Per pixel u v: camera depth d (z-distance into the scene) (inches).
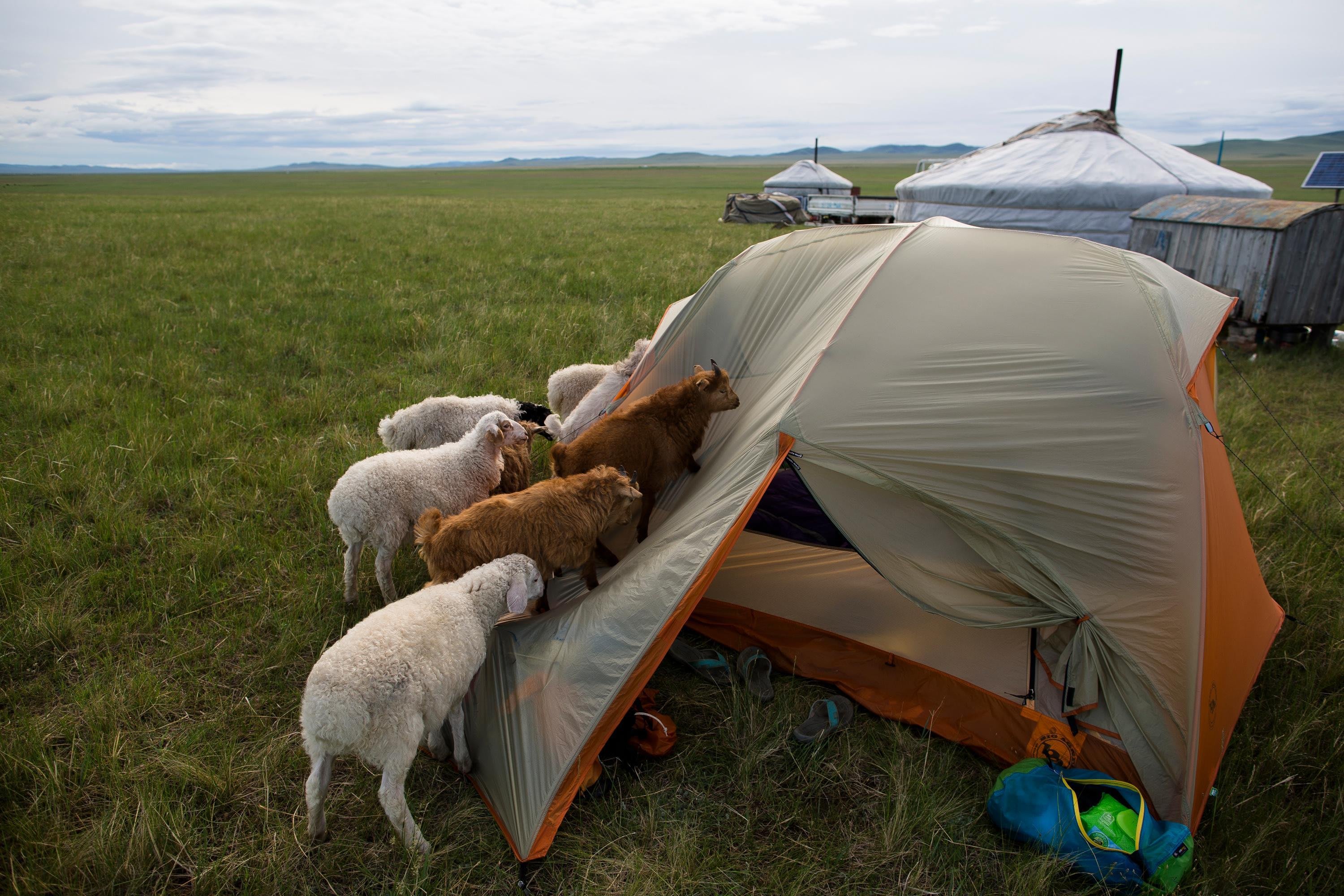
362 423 286.2
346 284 531.8
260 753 139.7
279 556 196.2
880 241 178.1
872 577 170.1
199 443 251.3
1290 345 414.6
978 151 740.0
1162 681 130.0
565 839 127.3
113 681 153.9
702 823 131.0
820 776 139.9
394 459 184.9
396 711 113.6
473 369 344.8
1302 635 178.1
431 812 132.3
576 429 249.8
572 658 135.0
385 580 180.1
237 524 210.2
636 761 142.1
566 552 158.6
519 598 135.2
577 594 172.6
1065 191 577.6
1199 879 119.1
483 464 198.2
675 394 189.0
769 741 147.1
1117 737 133.6
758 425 155.0
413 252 697.6
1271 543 213.6
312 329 406.0
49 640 163.8
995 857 125.2
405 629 121.0
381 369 347.3
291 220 1040.8
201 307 447.5
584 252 741.3
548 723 131.1
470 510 156.9
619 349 381.1
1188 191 551.5
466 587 135.3
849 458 139.8
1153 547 132.2
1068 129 652.1
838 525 143.6
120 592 180.5
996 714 147.9
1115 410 138.0
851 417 142.2
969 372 143.9
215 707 151.3
